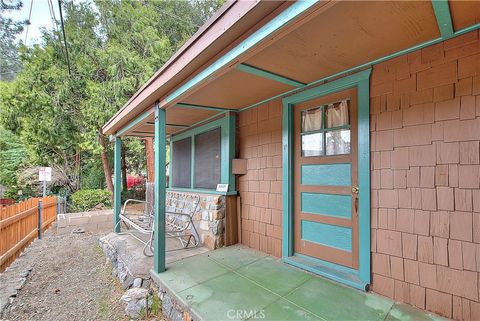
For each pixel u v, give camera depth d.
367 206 2.19
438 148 1.81
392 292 2.04
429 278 1.84
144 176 14.29
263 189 3.36
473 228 1.66
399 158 2.01
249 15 1.46
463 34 1.71
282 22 1.38
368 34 1.70
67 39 8.43
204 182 4.33
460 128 1.72
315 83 2.63
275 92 2.94
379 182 2.13
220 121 3.91
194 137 4.66
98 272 3.63
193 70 2.21
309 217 2.80
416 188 1.92
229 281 2.45
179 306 2.15
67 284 3.26
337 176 2.53
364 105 2.22
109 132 5.03
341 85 2.40
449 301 1.75
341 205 2.49
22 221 4.47
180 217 4.56
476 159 1.65
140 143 10.11
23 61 8.13
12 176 10.77
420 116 1.91
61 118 8.46
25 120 8.14
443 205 1.79
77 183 10.79
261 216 3.38
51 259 4.13
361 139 2.24
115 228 4.80
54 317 2.53
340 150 2.54
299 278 2.49
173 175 5.52
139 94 3.13
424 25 1.60
